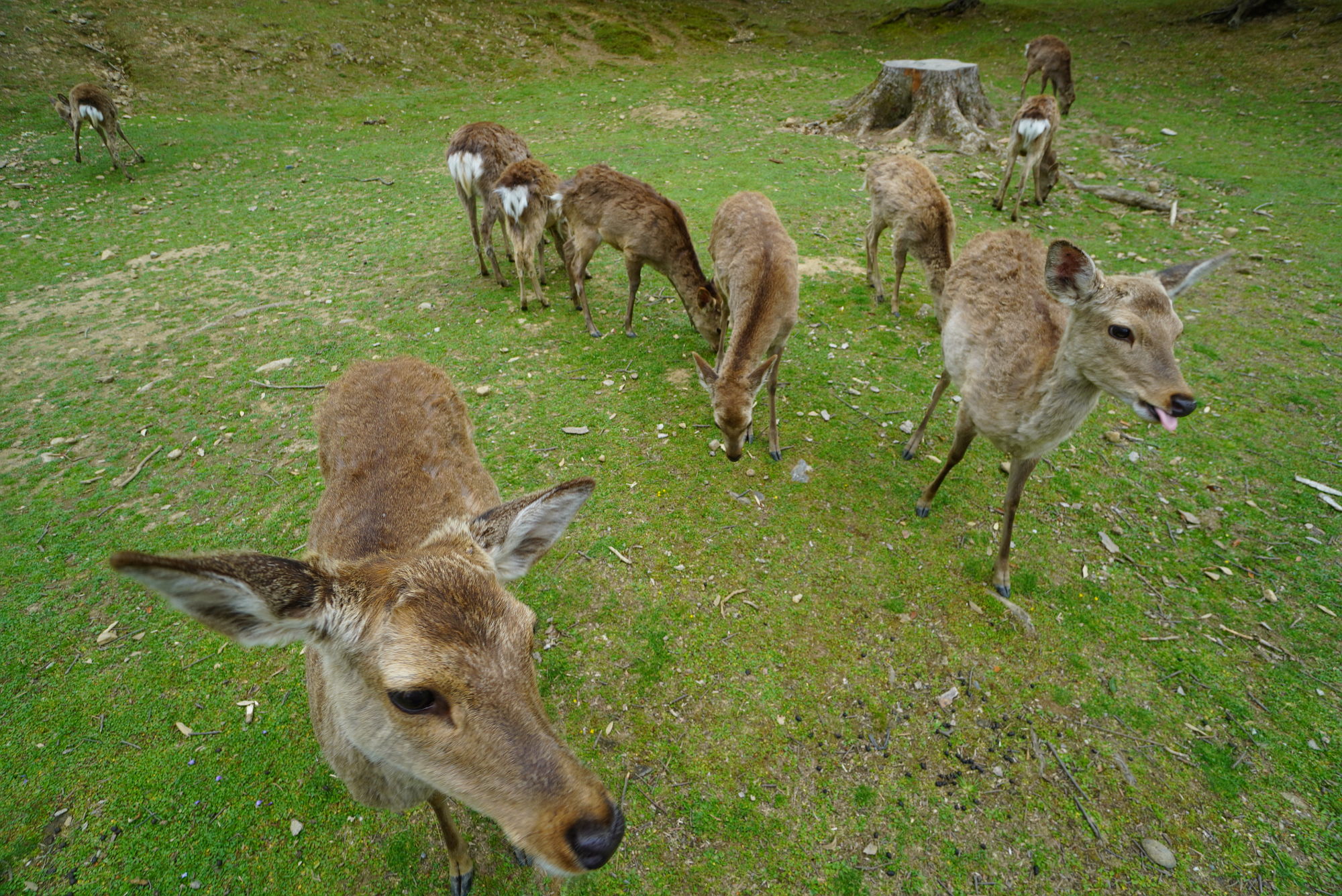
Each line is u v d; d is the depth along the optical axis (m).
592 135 13.42
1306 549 4.36
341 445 3.04
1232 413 5.59
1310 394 5.74
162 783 3.14
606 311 7.40
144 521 4.61
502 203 6.83
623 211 6.32
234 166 12.05
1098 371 3.25
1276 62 15.04
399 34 17.86
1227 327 6.70
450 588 1.89
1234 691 3.56
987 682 3.61
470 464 3.21
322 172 11.80
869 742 3.34
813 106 14.72
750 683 3.61
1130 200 9.64
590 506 4.73
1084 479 4.99
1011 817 3.05
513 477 4.98
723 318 6.43
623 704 3.50
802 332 6.85
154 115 13.96
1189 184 10.15
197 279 8.06
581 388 6.02
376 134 13.88
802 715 3.46
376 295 7.65
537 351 6.56
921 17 21.52
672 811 3.07
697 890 2.81
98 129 11.10
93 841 2.93
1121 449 5.29
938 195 6.32
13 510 4.68
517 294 7.69
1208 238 8.49
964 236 8.62
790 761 3.26
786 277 5.21
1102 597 4.09
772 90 16.08
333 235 9.30
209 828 2.98
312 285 7.90
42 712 3.44
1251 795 3.13
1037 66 13.32
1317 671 3.64
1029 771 3.22
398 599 1.87
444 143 13.38
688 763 3.25
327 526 2.72
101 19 15.61
